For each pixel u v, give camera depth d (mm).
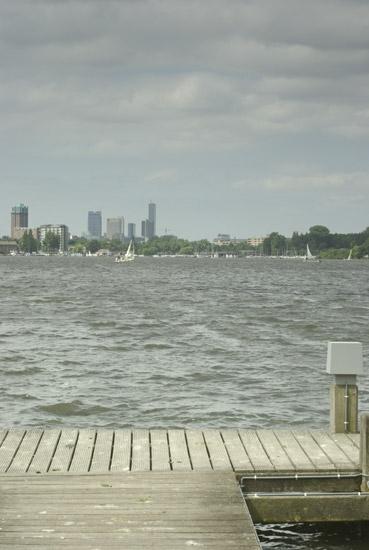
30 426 18719
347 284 103875
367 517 10742
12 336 35594
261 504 10719
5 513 9305
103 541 8555
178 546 8445
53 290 78500
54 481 10445
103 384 23484
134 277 119250
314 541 11023
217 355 29688
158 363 27484
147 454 11727
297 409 20328
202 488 10188
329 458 11453
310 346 33031
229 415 19641
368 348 32594
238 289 85438
